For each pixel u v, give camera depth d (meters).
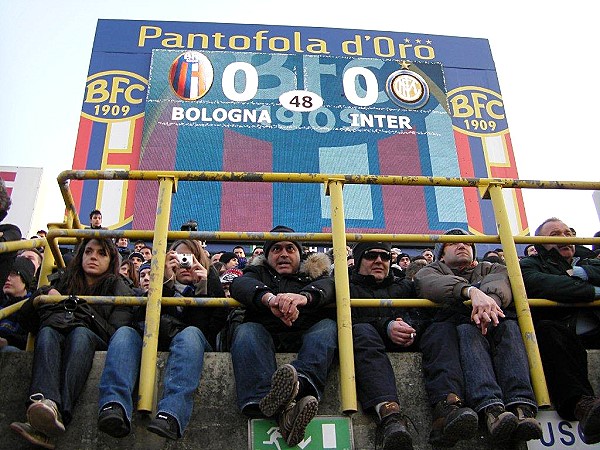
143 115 14.23
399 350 4.47
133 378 3.95
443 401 3.97
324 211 13.28
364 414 4.01
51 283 5.14
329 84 14.84
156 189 13.23
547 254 5.04
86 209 13.03
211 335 4.59
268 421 3.91
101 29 15.26
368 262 4.81
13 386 4.00
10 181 13.80
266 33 15.66
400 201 13.60
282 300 4.17
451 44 15.99
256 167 13.74
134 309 4.56
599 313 4.71
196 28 15.53
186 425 3.82
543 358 4.30
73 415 3.90
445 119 14.70
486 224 13.62
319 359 4.03
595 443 4.07
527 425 3.78
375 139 14.30
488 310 4.16
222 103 14.34
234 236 4.59
